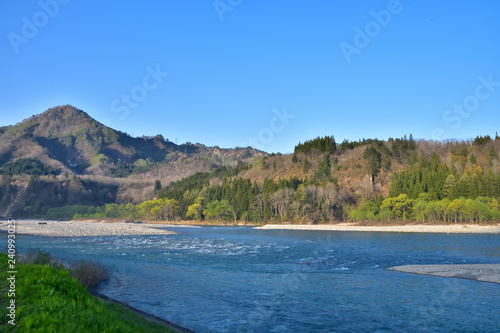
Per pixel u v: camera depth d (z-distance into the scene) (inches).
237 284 1136.2
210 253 1966.0
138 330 514.3
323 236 3444.9
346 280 1206.9
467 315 811.4
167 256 1819.6
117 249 2107.5
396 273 1342.3
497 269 1374.3
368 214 5467.5
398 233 3890.3
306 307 873.5
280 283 1155.3
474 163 6914.4
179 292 1015.6
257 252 2025.1
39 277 602.9
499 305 893.2
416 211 5187.0
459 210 4781.0
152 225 6190.9
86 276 1071.0
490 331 708.7
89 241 2605.8
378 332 703.7
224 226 5851.4
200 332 692.1
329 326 737.0
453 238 3088.1
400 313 825.5
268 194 6441.9
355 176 7751.0
